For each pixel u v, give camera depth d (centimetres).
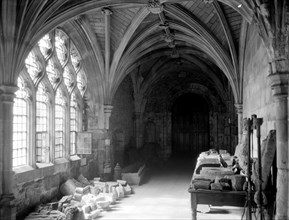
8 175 665
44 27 779
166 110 2131
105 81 1324
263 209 507
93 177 1324
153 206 924
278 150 469
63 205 839
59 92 1079
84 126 1330
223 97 1856
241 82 1116
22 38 690
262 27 486
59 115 1080
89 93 1330
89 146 1207
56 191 987
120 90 1670
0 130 663
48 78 973
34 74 908
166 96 2131
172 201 987
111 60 1304
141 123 1991
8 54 662
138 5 910
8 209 654
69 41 1148
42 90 966
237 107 1125
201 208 812
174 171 1684
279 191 466
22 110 846
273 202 515
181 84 2092
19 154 827
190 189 578
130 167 1559
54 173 977
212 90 2039
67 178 1073
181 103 2281
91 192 1033
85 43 1214
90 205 848
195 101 2259
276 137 481
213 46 1132
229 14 986
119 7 989
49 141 982
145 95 2028
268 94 602
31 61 899
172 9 1041
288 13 445
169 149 2125
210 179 607
